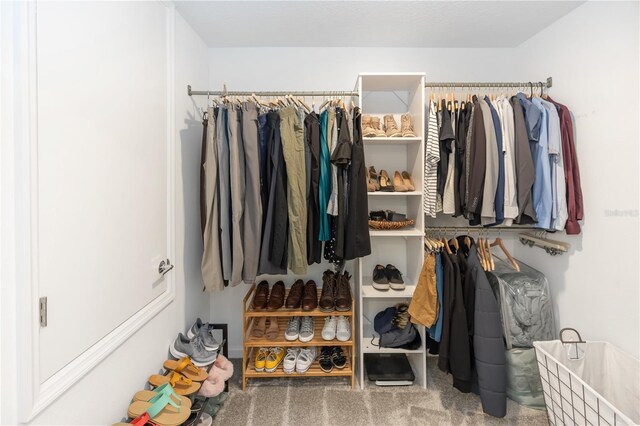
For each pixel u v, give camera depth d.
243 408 1.50
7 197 0.66
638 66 1.21
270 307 1.64
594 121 1.41
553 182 1.48
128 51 1.07
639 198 1.22
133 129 1.10
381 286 1.70
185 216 1.56
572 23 1.53
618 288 1.31
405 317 1.77
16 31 0.66
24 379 0.68
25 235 0.67
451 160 1.63
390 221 1.78
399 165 2.00
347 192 1.53
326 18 1.65
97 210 0.91
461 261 1.58
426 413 1.47
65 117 0.79
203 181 1.54
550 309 1.59
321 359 1.68
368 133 1.67
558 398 1.23
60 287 0.78
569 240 1.56
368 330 1.91
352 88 2.00
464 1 1.50
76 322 0.83
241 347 2.02
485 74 2.00
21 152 0.67
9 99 0.66
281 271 1.48
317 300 1.79
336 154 1.43
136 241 1.12
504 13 1.59
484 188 1.49
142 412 1.00
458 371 1.41
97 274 0.91
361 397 1.58
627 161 1.26
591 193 1.43
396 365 1.79
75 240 0.83
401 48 1.99
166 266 1.34
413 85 1.80
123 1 1.04
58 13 0.76
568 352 1.36
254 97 1.54
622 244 1.29
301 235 1.44
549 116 1.47
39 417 0.72
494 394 1.33
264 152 1.50
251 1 1.48
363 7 1.55
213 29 1.74
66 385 0.79
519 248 1.98
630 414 1.23
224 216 1.42
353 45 1.96
